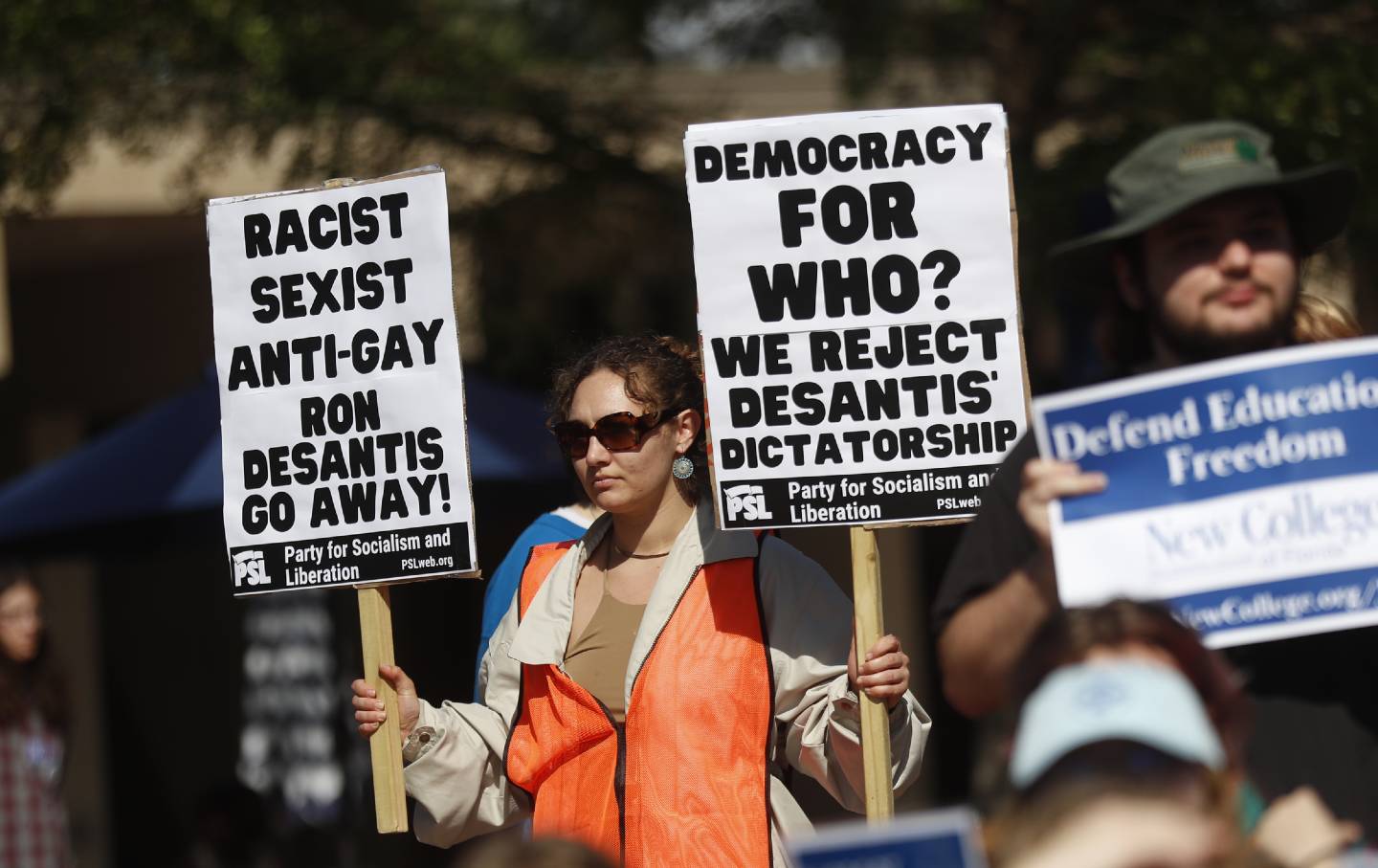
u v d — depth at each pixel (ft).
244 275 31.19
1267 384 22.86
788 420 28.48
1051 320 59.62
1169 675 16.30
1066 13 63.87
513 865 16.76
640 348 29.91
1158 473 22.76
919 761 28.14
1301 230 26.17
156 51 63.36
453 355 30.25
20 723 49.19
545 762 28.91
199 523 57.67
